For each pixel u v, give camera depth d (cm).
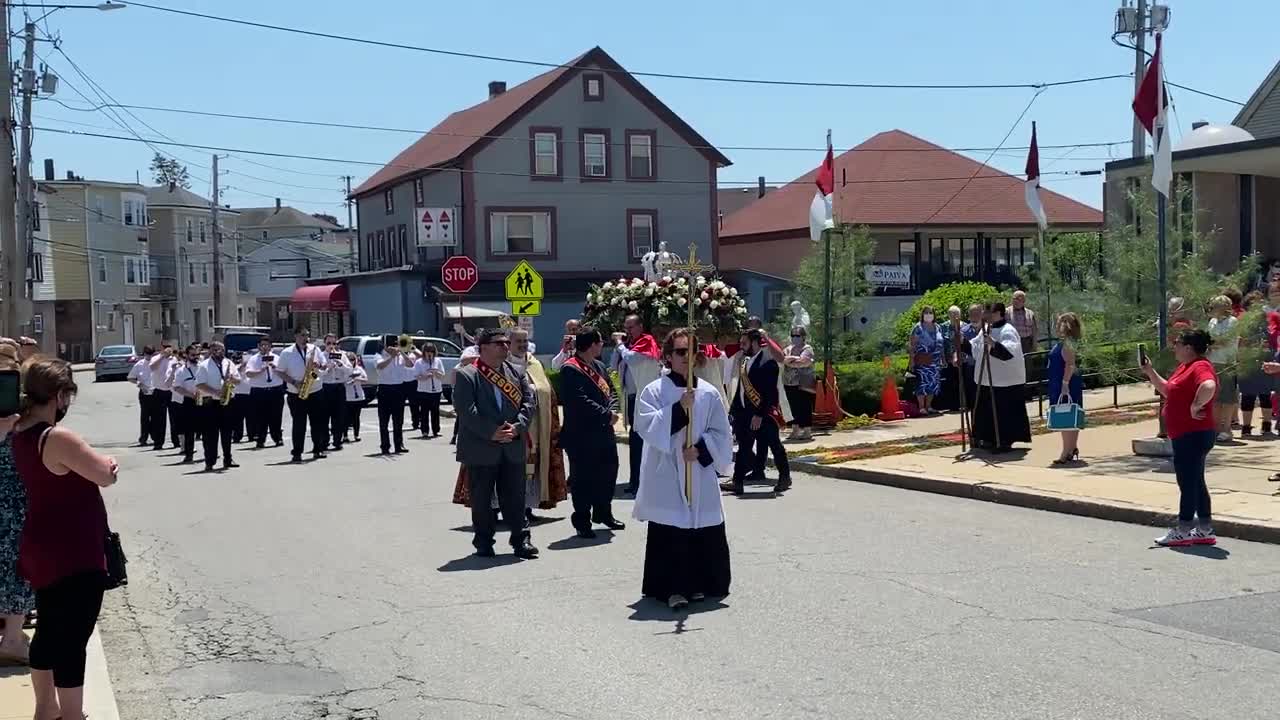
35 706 642
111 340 7119
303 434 1923
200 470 1842
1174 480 1244
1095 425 1744
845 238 2202
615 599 877
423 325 4550
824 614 809
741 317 1705
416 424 2358
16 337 2458
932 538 1061
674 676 685
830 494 1349
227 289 8294
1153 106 1403
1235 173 2502
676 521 838
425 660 742
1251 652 695
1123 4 3133
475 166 4553
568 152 4656
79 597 579
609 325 1753
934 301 2691
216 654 782
